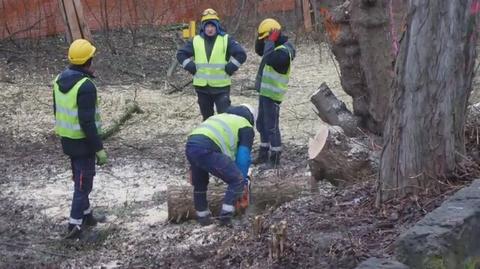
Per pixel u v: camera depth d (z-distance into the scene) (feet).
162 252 19.70
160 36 53.01
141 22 53.42
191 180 22.03
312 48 53.26
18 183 27.68
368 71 25.98
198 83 29.35
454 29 16.61
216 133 21.02
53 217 24.20
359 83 26.91
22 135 33.65
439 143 17.19
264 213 20.86
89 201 24.00
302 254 15.93
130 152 31.58
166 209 24.54
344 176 22.82
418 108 17.03
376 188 18.44
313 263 15.52
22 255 20.92
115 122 34.76
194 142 20.98
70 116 21.58
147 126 35.47
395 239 15.31
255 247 16.99
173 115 37.14
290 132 34.01
